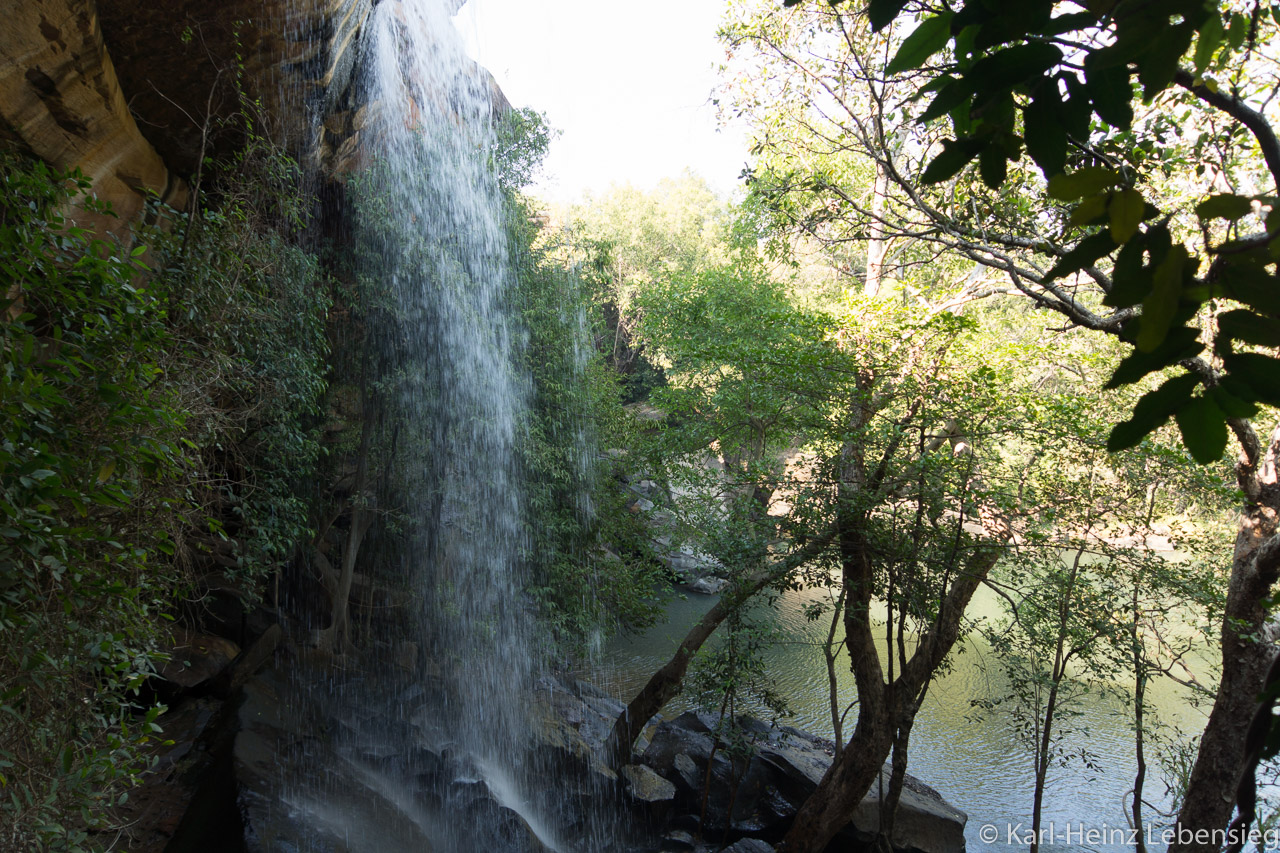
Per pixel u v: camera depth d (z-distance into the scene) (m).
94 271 3.80
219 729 9.15
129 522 4.27
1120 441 0.90
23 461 2.92
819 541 9.28
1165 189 5.48
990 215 6.48
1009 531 8.67
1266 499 7.61
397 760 10.14
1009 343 9.47
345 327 12.28
